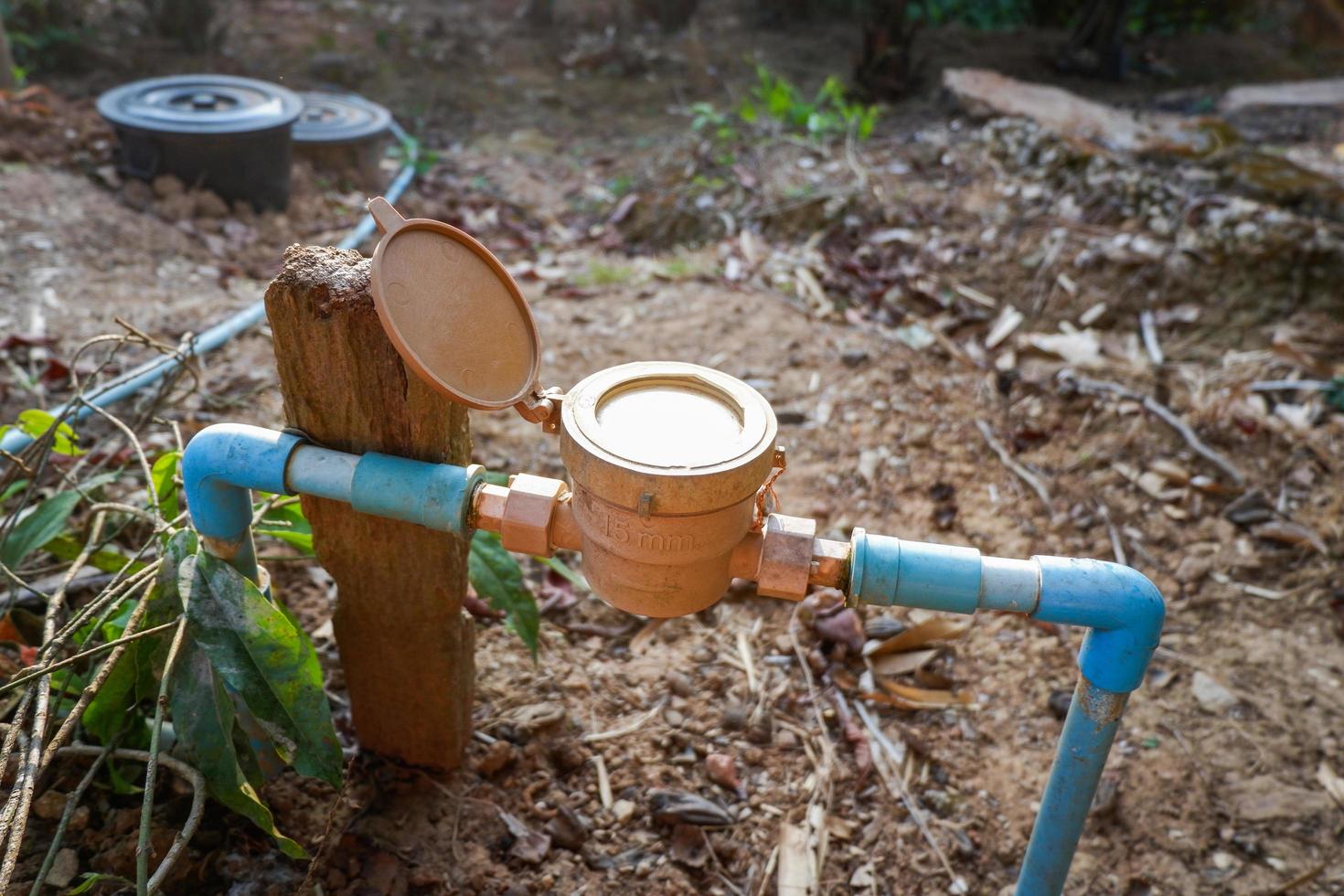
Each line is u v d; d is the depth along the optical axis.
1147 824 2.21
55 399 2.94
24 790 1.43
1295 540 2.92
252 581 1.66
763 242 4.33
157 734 1.52
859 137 5.14
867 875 2.03
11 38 5.84
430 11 7.82
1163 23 7.50
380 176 5.20
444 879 1.86
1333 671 2.58
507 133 6.00
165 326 3.39
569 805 2.06
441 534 1.67
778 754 2.23
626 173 5.31
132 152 4.38
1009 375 3.55
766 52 7.33
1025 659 2.54
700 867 1.97
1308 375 3.48
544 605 2.53
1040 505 3.06
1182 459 3.20
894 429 3.29
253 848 1.82
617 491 1.31
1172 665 2.59
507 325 1.50
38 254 3.71
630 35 7.66
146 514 1.94
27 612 2.07
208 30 6.70
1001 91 5.30
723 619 2.57
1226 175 4.24
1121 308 3.83
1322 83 5.88
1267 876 2.12
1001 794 2.22
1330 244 3.72
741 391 1.44
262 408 3.02
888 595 1.43
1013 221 4.23
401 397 1.52
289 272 1.48
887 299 3.94
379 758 2.05
